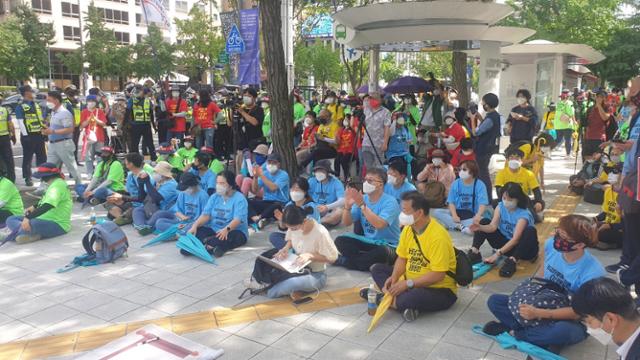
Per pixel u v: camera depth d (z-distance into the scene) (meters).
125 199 7.83
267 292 4.90
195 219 6.77
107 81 55.62
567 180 10.45
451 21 9.52
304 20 22.98
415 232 4.34
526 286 3.87
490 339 4.00
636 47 26.23
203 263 5.90
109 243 5.86
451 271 4.36
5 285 5.31
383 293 4.60
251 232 7.16
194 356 3.73
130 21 58.41
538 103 15.94
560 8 23.72
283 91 8.31
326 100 11.40
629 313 2.30
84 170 12.09
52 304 4.82
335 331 4.18
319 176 7.17
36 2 51.09
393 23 9.77
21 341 4.10
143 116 12.55
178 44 41.59
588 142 9.92
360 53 13.80
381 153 8.98
